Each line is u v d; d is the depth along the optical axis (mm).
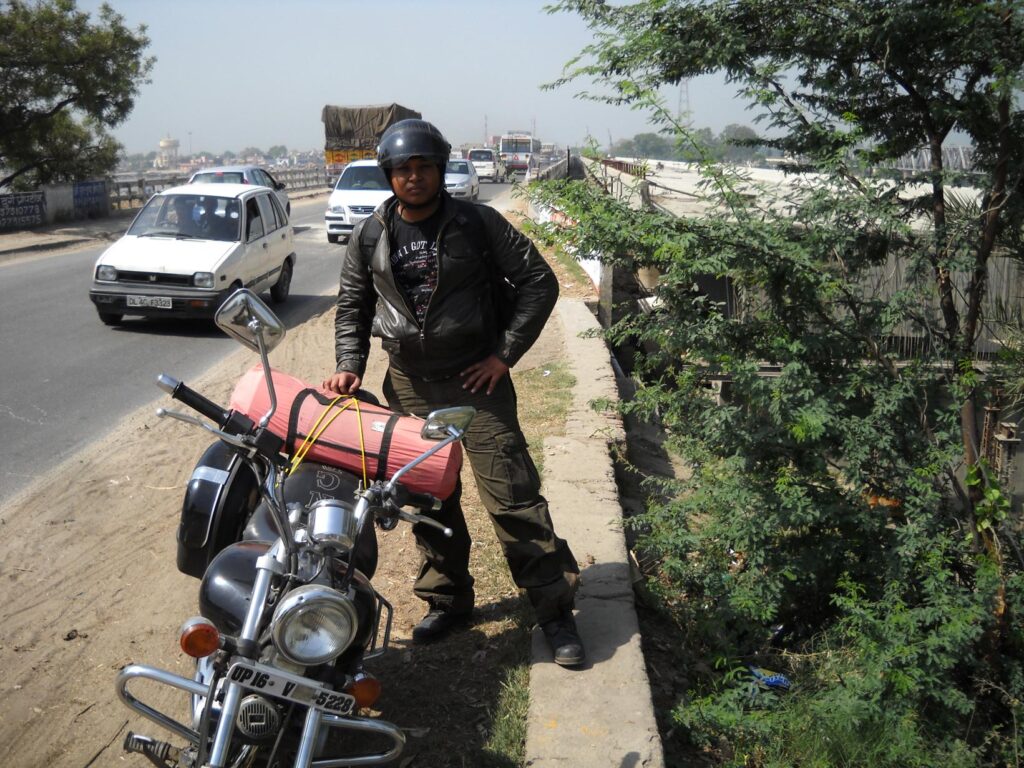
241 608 2832
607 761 3330
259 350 2926
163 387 3039
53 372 9469
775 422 4316
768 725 3779
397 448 3361
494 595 4629
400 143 3465
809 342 4379
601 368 9055
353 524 2697
